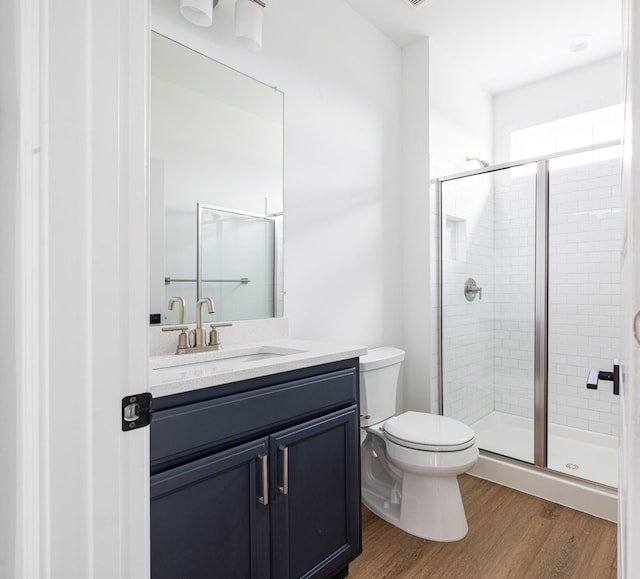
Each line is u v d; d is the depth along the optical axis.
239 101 1.74
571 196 2.49
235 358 1.57
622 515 0.52
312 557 1.34
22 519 0.55
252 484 1.16
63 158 0.53
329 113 2.14
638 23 0.34
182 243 1.56
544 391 2.37
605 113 2.81
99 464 0.57
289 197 1.94
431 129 2.55
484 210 2.60
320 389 1.38
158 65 1.48
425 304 2.53
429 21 2.38
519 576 1.50
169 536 0.97
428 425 1.87
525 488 2.15
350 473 1.49
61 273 0.54
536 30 2.47
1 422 0.58
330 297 2.14
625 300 0.42
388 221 2.54
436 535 1.71
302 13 2.01
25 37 0.53
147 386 0.63
